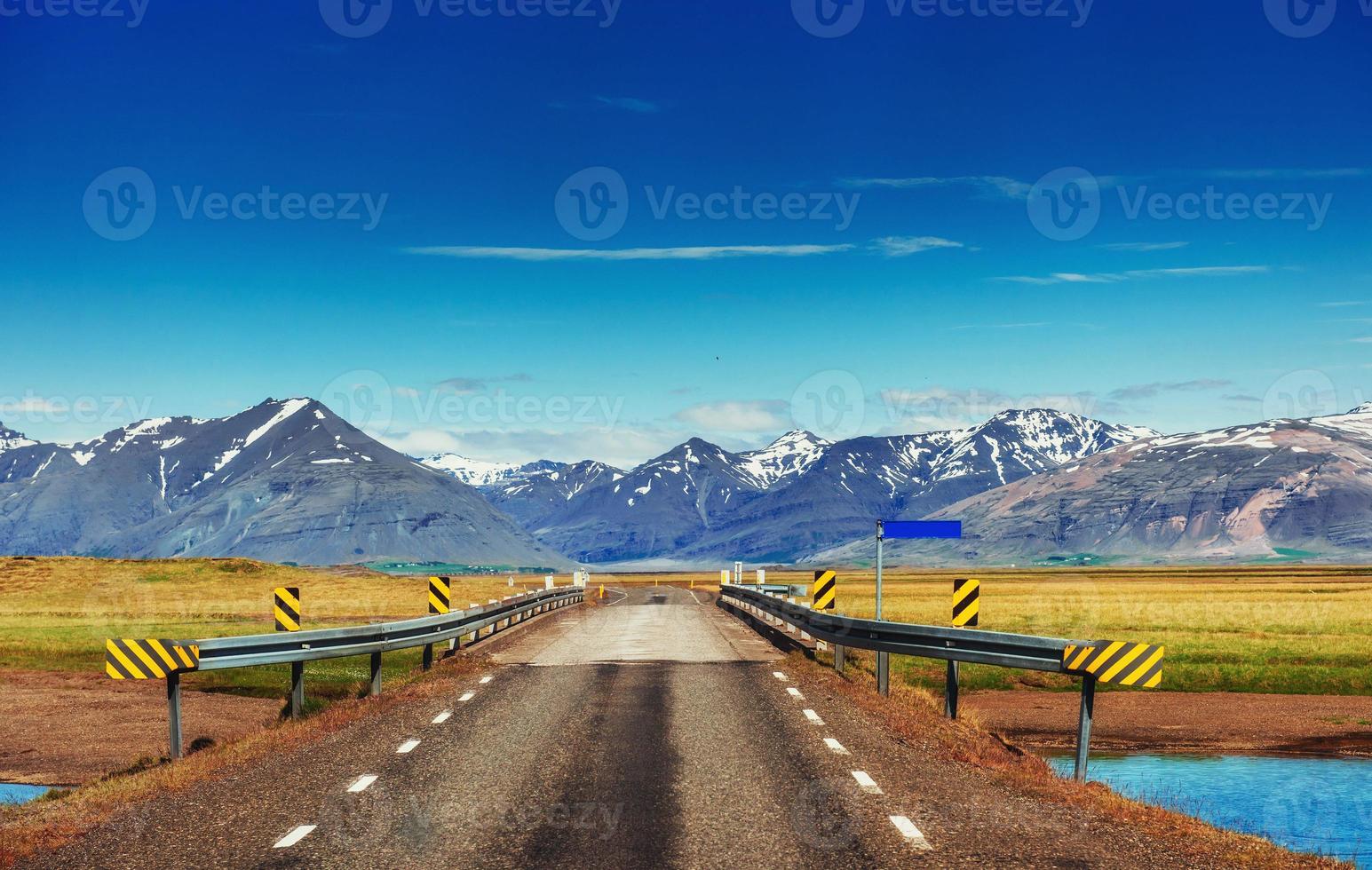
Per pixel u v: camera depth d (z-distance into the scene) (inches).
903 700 707.4
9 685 924.0
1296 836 480.7
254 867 335.3
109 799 430.9
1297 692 954.7
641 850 350.3
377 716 639.8
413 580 4741.6
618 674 844.0
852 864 335.9
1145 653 471.5
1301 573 7662.4
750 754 514.9
